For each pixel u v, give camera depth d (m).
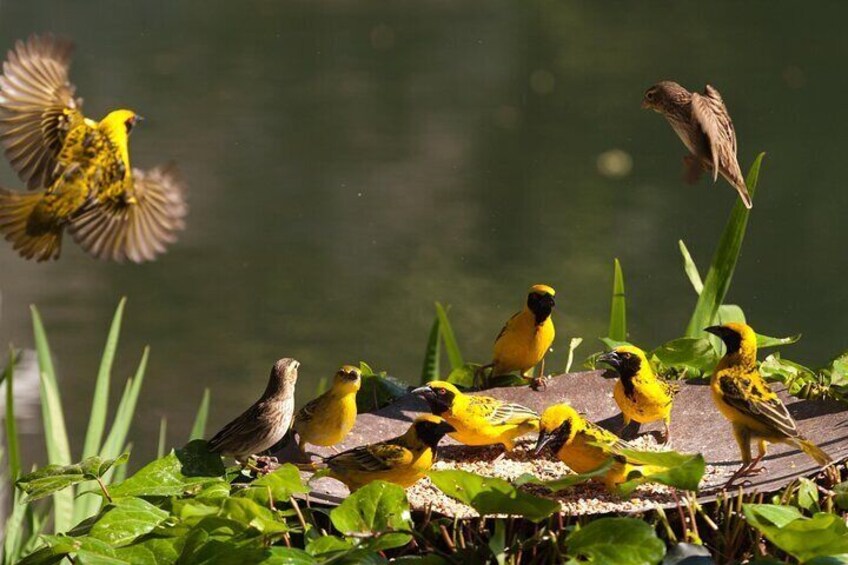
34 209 4.94
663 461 4.36
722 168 5.71
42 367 8.63
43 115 4.95
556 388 6.74
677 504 4.70
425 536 4.77
